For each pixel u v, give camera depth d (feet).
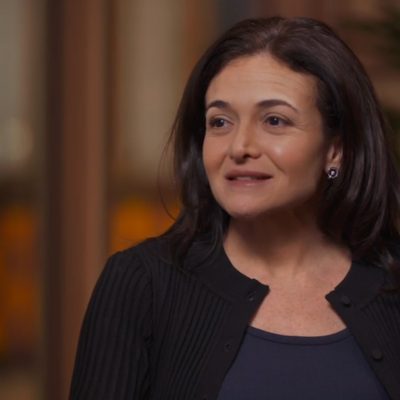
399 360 16.22
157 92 40.78
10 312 39.65
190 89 16.90
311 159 16.02
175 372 15.78
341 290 16.56
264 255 16.79
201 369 15.64
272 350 15.74
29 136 39.65
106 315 15.94
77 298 40.27
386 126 17.06
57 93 39.78
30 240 39.83
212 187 16.21
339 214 16.98
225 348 15.65
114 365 15.69
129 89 40.52
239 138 15.64
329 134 16.37
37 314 40.01
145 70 40.63
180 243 16.69
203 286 16.30
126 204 40.55
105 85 40.16
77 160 40.09
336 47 16.17
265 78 15.72
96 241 40.32
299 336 15.92
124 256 16.53
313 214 16.96
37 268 39.96
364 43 38.55
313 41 16.01
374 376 15.79
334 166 16.81
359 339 15.94
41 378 39.99
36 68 39.60
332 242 17.28
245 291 16.21
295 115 15.76
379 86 38.75
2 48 39.17
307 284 16.66
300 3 40.63
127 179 40.50
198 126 17.16
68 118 39.96
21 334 39.83
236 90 15.79
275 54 15.88
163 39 40.70
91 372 15.72
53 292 40.06
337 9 40.24
